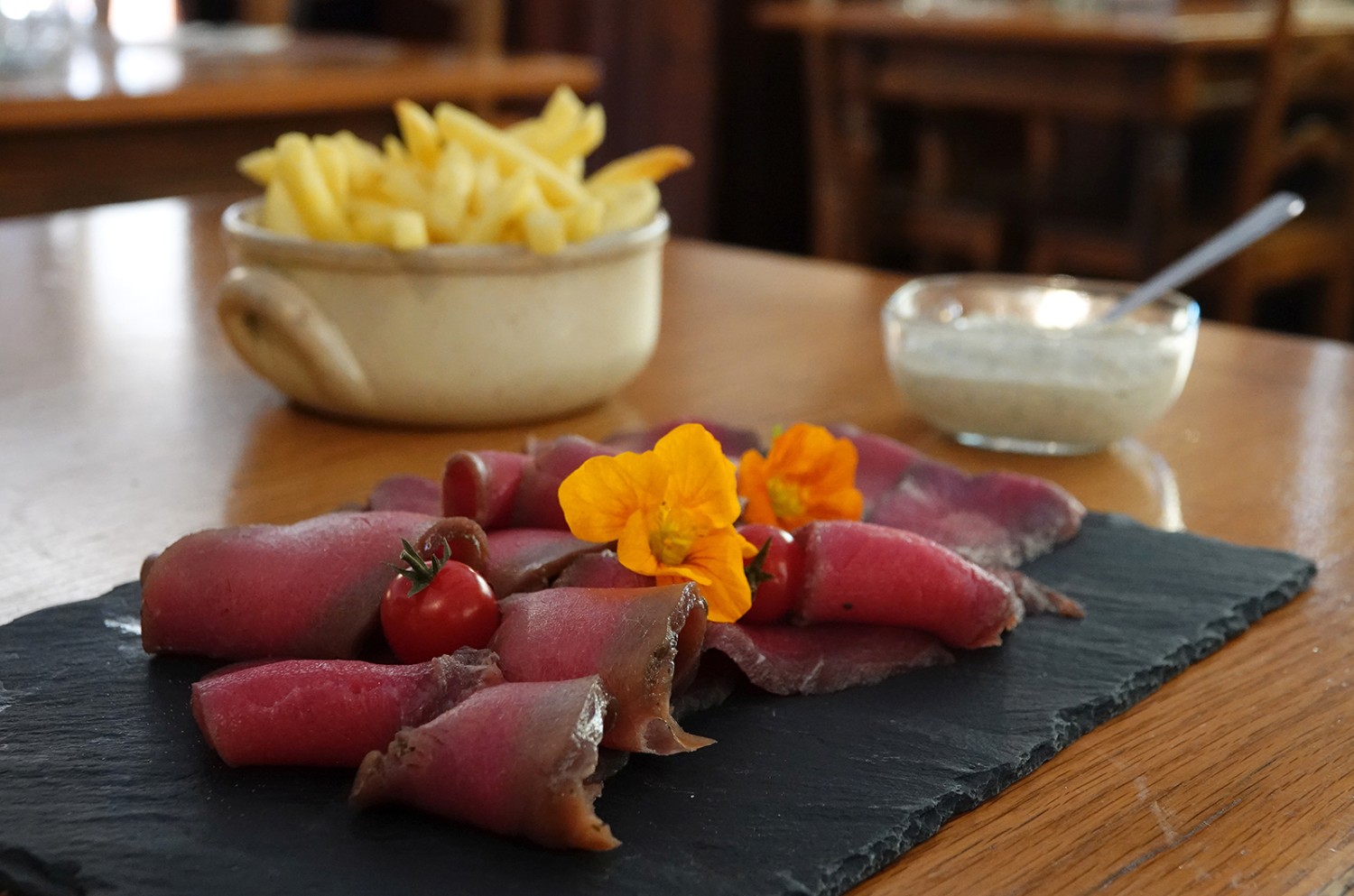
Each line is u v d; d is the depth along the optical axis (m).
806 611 0.46
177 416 0.67
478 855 0.38
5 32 1.30
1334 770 0.43
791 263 0.97
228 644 0.45
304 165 0.62
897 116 1.98
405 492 0.52
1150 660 0.47
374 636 0.45
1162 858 0.39
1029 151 1.99
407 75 1.42
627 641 0.40
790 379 0.73
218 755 0.41
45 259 0.92
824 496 0.49
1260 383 0.74
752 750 0.42
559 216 0.62
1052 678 0.46
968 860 0.39
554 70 1.54
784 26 1.83
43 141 1.19
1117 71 1.51
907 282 0.92
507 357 0.63
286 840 0.39
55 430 0.65
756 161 2.16
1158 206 1.51
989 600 0.47
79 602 0.49
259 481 0.60
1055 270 1.64
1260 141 1.45
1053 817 0.41
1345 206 1.59
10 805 0.40
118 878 0.37
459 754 0.38
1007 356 0.63
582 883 0.37
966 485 0.55
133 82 1.28
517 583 0.44
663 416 0.68
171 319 0.81
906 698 0.45
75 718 0.43
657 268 0.67
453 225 0.62
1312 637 0.50
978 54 1.64
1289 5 1.38
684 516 0.44
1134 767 0.43
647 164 0.68
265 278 0.62
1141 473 0.62
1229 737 0.44
